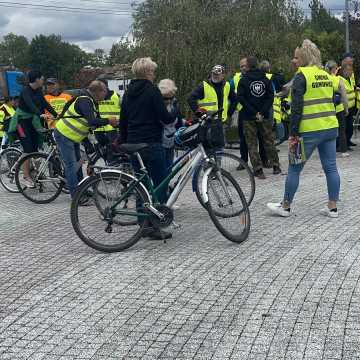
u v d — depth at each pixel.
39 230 6.14
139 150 5.20
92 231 5.15
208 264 4.71
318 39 27.03
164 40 17.00
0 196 8.53
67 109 6.89
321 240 5.23
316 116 5.81
